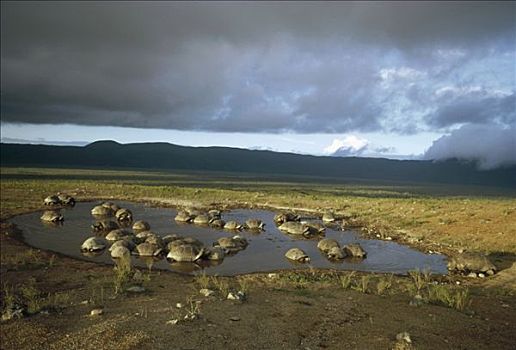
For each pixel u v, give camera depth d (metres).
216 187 77.44
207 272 20.41
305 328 11.15
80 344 9.85
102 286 16.06
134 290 15.09
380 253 25.55
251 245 27.58
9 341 10.11
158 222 36.72
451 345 10.02
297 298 14.23
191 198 54.97
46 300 13.70
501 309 13.36
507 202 49.88
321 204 50.50
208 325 11.12
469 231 29.42
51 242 26.58
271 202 52.81
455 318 12.05
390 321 11.71
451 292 15.17
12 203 43.44
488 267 19.75
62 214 39.00
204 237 30.17
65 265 20.36
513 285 17.09
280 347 9.86
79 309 12.62
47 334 10.48
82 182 73.88
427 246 27.25
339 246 25.88
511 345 10.20
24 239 27.16
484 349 9.89
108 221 32.16
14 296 14.38
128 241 24.11
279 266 22.05
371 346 9.92
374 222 37.00
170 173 141.88
